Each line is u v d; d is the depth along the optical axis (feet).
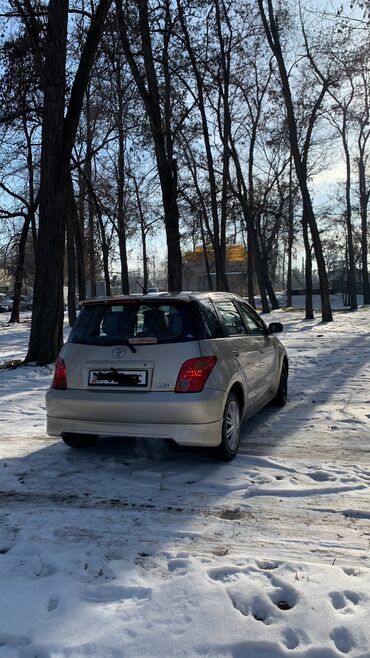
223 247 84.43
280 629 8.80
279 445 19.10
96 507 14.03
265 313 113.39
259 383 21.11
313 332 63.05
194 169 97.91
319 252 80.02
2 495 15.01
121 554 11.44
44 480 16.16
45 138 38.93
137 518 13.29
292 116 77.46
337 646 8.46
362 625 8.84
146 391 16.19
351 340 52.90
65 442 18.80
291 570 10.53
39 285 40.65
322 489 14.78
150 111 52.24
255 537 12.14
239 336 19.79
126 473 16.61
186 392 15.84
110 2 38.45
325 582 10.01
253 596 9.64
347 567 10.66
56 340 41.19
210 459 17.65
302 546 11.64
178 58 62.18
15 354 53.47
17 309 116.98
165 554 11.39
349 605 9.39
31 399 29.48
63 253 40.98
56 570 10.85
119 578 10.38
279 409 24.81
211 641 8.55
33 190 91.04
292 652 8.30
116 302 17.60
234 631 8.75
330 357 41.70
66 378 17.35
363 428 21.15
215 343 17.07
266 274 134.41
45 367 39.32
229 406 17.34
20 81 41.32
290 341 53.67
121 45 47.98
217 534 12.32
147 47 49.90
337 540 11.92
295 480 15.58
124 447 19.42
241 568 10.64
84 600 9.71
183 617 9.11
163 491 15.05
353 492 14.64
